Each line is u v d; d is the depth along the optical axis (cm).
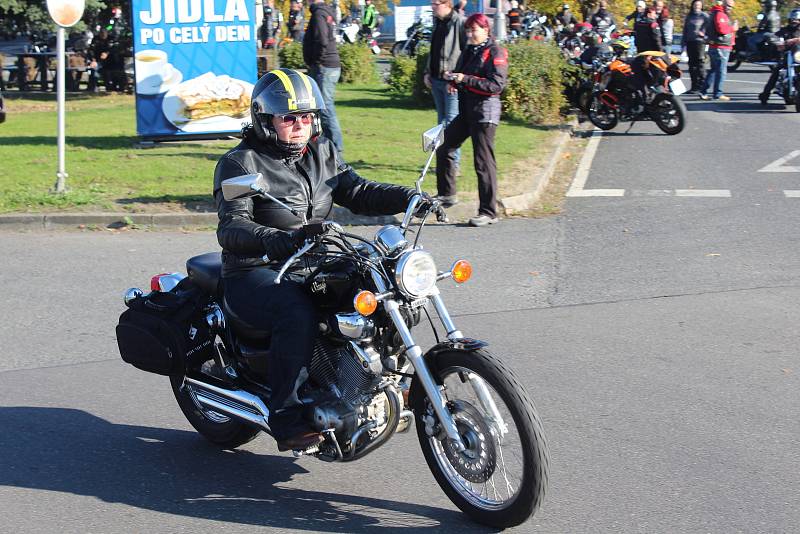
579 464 457
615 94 1598
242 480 455
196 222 985
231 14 1445
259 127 428
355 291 396
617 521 402
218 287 461
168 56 1435
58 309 725
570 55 2014
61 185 1075
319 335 410
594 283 771
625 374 576
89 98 2245
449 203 1003
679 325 665
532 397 543
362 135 1481
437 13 1099
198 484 452
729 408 523
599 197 1102
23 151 1379
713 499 420
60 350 640
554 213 1030
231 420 483
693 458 462
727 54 2012
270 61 2031
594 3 3062
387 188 441
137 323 473
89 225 984
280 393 404
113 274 816
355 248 397
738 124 1658
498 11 1741
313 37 1231
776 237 902
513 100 1656
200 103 1459
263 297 415
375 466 465
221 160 435
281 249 386
